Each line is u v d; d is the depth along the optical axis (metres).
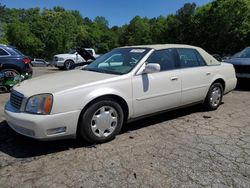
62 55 18.64
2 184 2.98
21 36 70.56
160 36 52.28
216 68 5.85
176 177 3.11
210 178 3.09
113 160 3.52
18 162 3.49
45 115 3.53
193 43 43.28
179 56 5.16
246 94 7.89
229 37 38.44
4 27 67.12
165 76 4.73
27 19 82.06
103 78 4.11
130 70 4.38
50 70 18.70
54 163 3.46
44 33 74.31
